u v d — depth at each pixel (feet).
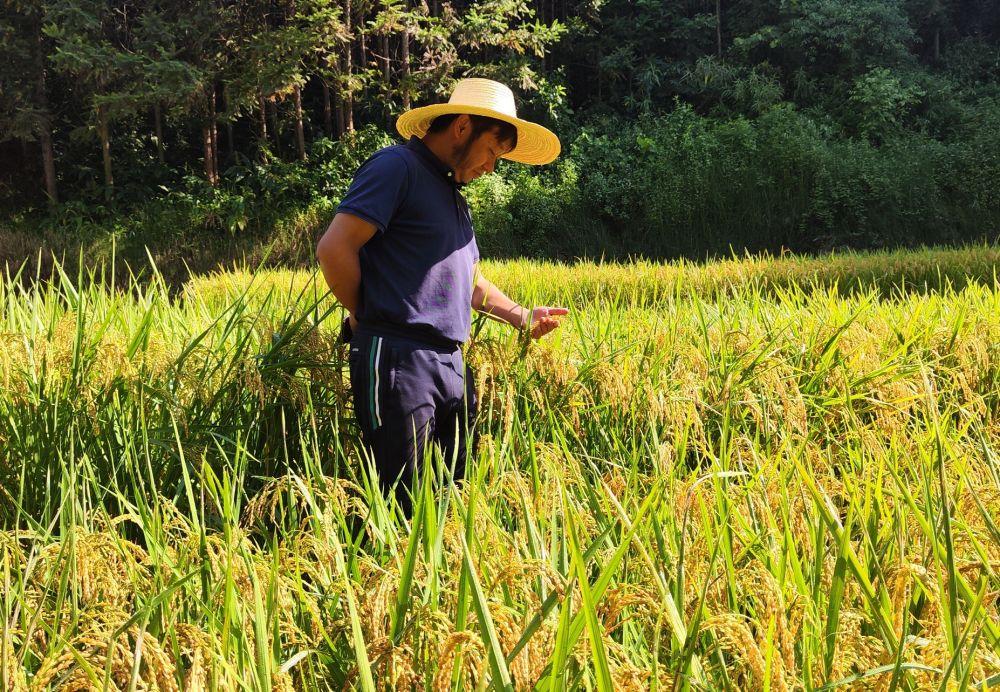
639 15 92.89
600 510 7.15
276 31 72.49
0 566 6.03
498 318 11.16
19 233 67.36
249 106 74.02
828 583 5.76
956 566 5.44
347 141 78.69
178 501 9.04
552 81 87.35
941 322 15.44
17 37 68.64
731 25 95.40
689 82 89.51
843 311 16.08
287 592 5.74
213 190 73.67
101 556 5.67
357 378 9.43
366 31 76.95
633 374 11.78
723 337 12.99
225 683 4.41
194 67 68.08
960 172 76.74
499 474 7.68
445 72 77.51
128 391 9.99
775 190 76.95
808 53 89.25
